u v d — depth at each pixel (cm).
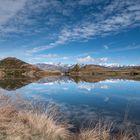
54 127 767
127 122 1121
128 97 2147
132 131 946
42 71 14800
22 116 838
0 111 779
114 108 1537
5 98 874
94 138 747
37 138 654
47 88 3130
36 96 2102
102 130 882
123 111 1426
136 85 3812
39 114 846
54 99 1944
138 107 1575
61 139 721
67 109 1462
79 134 792
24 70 14038
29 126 748
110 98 2078
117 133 914
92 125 1055
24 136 643
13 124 720
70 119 1147
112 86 3603
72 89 3031
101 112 1383
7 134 624
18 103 962
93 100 1938
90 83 4525
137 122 1122
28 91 2602
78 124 1056
